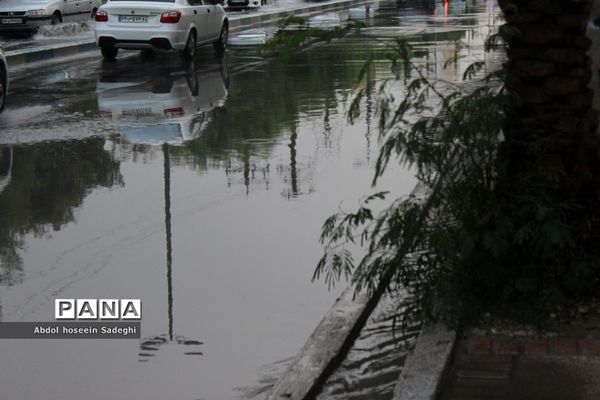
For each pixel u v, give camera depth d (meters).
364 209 8.04
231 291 9.23
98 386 7.25
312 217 11.67
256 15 47.12
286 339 8.09
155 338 8.16
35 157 15.19
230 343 8.02
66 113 19.31
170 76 25.36
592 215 7.99
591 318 7.46
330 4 58.91
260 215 11.80
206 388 7.19
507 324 7.41
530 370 6.70
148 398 7.04
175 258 10.25
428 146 7.57
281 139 16.34
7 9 38.31
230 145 15.92
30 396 7.10
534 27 7.80
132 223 11.52
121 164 14.61
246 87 22.81
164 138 16.56
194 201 12.46
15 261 10.20
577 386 6.43
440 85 19.97
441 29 38.19
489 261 7.62
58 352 7.93
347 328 7.78
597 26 9.02
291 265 9.95
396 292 8.64
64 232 11.21
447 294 7.37
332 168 14.18
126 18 28.52
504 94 7.72
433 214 8.17
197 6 30.00
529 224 7.43
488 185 7.74
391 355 7.46
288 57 8.04
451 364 6.86
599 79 9.05
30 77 25.59
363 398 6.80
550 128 7.88
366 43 33.28
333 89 22.09
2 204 12.43
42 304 9.00
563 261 7.68
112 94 21.94
